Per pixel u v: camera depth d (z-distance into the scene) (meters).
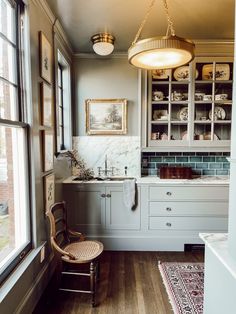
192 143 3.29
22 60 1.96
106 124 3.58
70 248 2.29
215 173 3.60
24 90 1.98
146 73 3.24
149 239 3.17
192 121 3.27
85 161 3.62
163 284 2.38
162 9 2.36
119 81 3.55
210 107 3.38
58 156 2.87
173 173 3.32
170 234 3.17
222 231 3.13
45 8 2.27
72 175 3.61
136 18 2.54
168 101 3.30
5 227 1.88
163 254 3.06
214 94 3.25
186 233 3.16
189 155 3.59
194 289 2.29
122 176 3.60
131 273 2.59
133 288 2.32
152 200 3.14
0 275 1.60
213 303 1.38
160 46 1.72
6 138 1.91
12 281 1.66
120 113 3.57
